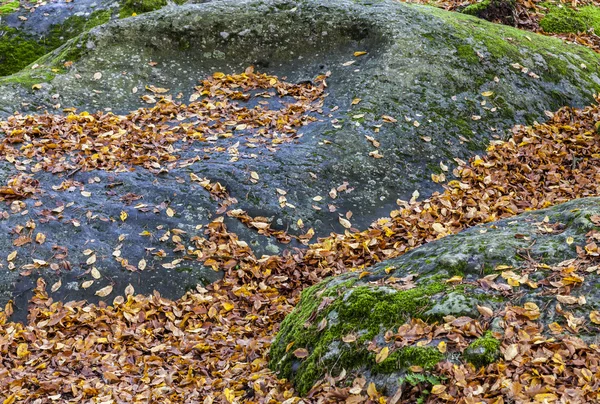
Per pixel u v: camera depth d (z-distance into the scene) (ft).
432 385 12.44
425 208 24.77
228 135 27.68
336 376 13.69
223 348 17.88
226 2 34.14
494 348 12.78
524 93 31.07
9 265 21.02
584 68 33.58
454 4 40.06
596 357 12.41
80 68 31.45
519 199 25.03
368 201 25.14
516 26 38.73
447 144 27.86
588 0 42.29
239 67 32.81
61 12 39.55
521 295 14.01
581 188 25.58
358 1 34.30
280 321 19.51
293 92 30.91
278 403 13.84
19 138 26.37
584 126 29.89
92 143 26.45
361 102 28.84
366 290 14.89
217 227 22.95
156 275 21.38
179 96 31.17
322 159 26.12
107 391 15.93
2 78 30.86
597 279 13.94
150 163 25.58
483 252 15.30
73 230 22.31
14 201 22.85
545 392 11.88
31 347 18.22
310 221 23.90
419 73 30.22
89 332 19.13
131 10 39.06
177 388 15.97
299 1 33.81
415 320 13.70
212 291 21.18
